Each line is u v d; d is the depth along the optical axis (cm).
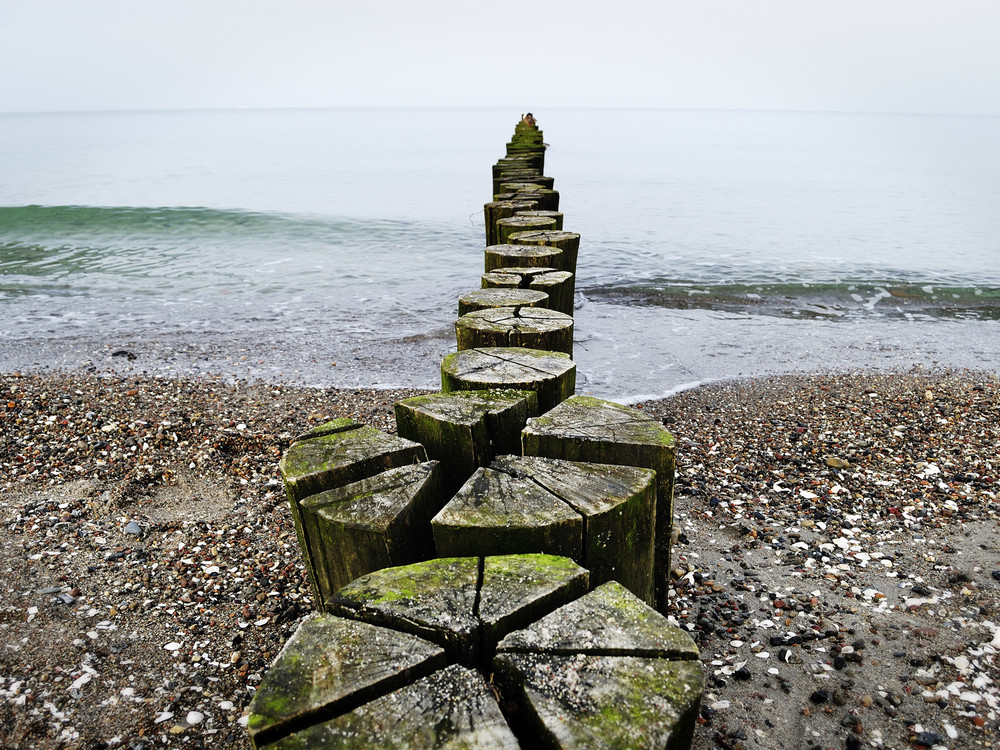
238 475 429
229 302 891
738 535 368
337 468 173
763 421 530
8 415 507
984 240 1432
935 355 710
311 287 975
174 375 621
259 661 274
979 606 306
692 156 3900
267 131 8225
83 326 779
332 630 113
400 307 870
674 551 352
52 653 272
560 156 3759
